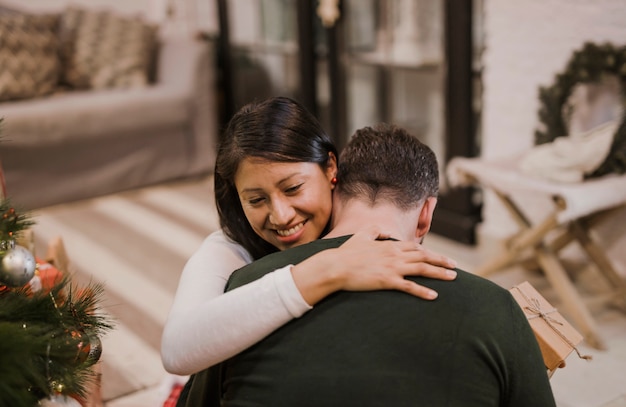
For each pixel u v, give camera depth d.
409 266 1.01
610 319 2.74
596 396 2.25
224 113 5.51
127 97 4.64
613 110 2.80
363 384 0.94
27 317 1.03
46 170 4.43
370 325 0.97
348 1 4.09
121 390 2.39
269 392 0.99
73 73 4.90
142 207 4.45
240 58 5.24
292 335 1.00
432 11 3.55
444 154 3.65
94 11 5.07
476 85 3.44
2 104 4.44
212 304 1.04
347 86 4.26
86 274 3.40
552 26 2.96
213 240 1.33
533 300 1.27
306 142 1.16
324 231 1.25
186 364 1.04
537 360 0.99
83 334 1.14
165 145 4.85
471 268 3.28
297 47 4.55
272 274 1.03
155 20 5.76
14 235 1.17
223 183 1.28
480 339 0.96
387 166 1.18
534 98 3.11
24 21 4.75
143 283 3.28
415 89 3.78
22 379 0.86
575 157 2.56
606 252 2.99
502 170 2.78
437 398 0.94
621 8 2.71
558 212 2.54
